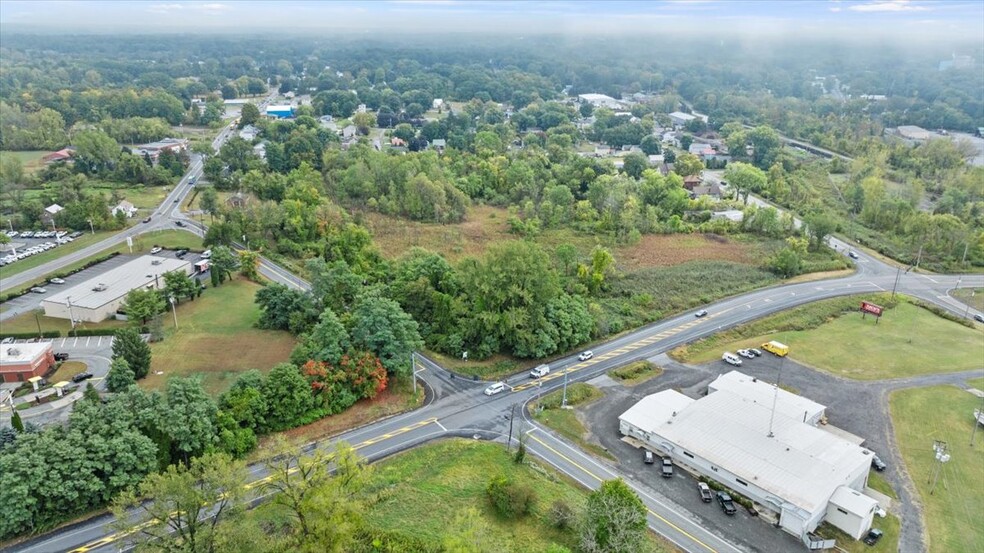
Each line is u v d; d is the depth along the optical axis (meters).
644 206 191.62
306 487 62.22
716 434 83.00
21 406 87.56
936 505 75.50
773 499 72.06
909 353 113.81
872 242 177.12
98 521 67.62
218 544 58.16
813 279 149.88
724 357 109.75
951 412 94.94
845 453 79.19
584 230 180.50
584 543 64.44
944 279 152.88
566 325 110.62
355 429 86.25
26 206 168.50
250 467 77.69
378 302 98.75
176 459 75.25
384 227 177.88
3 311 118.06
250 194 197.12
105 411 73.19
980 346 117.25
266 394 83.62
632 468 80.81
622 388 100.06
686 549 67.50
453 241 168.75
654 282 143.00
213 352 103.31
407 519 69.38
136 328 104.94
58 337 108.56
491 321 106.12
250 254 136.00
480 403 94.12
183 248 153.12
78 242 157.88
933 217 171.88
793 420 86.44
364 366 92.06
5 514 63.41
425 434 85.75
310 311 109.81
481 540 59.94
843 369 107.75
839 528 71.31
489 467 79.06
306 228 158.00
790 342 117.75
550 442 85.50
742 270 152.25
